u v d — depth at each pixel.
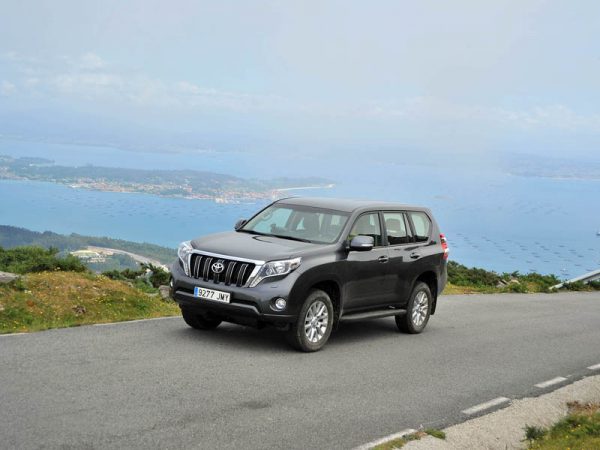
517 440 6.59
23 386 6.46
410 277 10.91
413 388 7.91
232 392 6.95
